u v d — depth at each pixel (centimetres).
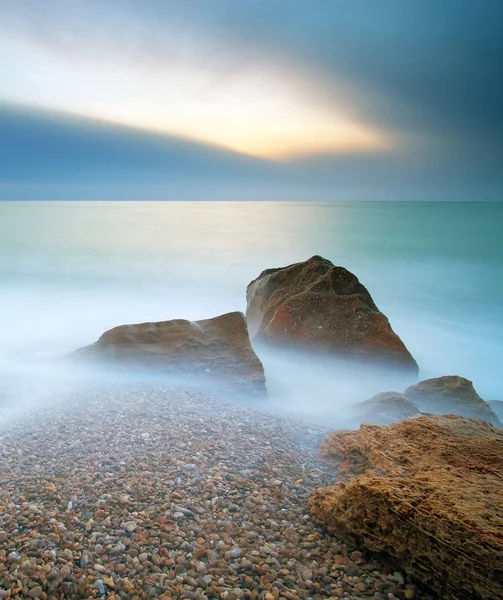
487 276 2497
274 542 472
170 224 5009
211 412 770
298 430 736
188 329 1045
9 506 492
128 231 4244
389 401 820
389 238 3744
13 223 4753
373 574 438
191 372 942
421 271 2628
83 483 540
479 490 448
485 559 375
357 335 1138
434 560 404
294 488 564
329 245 3484
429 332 1653
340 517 471
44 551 430
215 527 484
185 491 538
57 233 3972
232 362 971
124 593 396
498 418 869
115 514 489
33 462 586
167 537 462
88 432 675
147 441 650
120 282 2272
